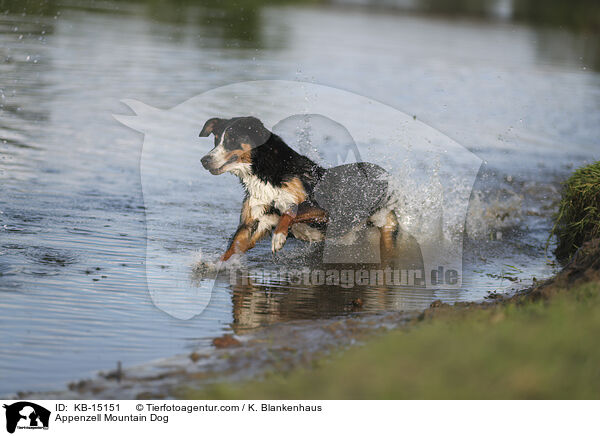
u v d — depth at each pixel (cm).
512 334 501
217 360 592
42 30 2672
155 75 2061
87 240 931
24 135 1439
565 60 2936
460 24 4253
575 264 729
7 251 860
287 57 2531
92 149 1382
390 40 3269
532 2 6006
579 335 487
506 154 1532
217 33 3028
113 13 3353
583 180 1005
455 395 443
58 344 623
